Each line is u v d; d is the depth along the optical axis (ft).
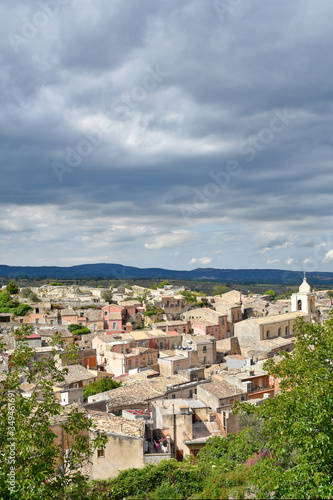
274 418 95.61
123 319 526.16
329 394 89.04
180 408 170.40
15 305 542.98
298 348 110.11
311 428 86.53
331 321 117.60
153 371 313.12
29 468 85.30
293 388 98.02
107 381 276.21
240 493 102.83
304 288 451.53
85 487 102.73
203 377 273.13
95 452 137.39
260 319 403.34
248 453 127.85
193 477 122.72
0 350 100.73
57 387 253.03
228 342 393.29
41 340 357.20
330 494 80.84
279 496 87.66
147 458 136.98
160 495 116.06
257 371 255.91
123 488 120.57
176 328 454.81
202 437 170.40
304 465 84.17
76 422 101.86
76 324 476.54
